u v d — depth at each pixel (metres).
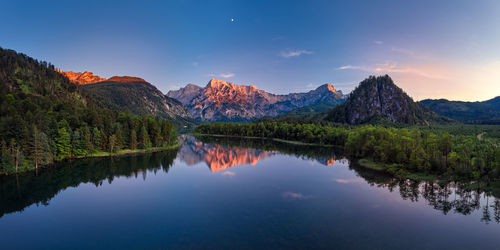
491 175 85.81
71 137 134.00
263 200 68.12
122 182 89.00
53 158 122.50
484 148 108.06
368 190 77.50
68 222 54.62
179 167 117.44
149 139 177.50
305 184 85.25
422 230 50.34
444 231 50.12
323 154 158.75
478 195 72.69
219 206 63.53
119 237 47.19
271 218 55.75
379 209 61.44
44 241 46.16
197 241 45.16
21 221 55.41
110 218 56.53
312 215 57.34
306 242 44.69
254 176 97.69
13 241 46.22
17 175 96.81
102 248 43.19
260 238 46.16
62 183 87.25
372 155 129.25
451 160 92.88
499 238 47.56
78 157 135.38
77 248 43.44
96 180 91.94
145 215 57.91
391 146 114.69
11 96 150.75
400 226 52.06
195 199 69.50
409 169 102.00
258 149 187.75
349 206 63.31
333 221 54.06
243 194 73.75
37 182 88.25
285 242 44.66
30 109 141.62
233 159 140.75
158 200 68.69
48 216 58.06
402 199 69.06
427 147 108.31
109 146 149.25
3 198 71.19
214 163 128.12
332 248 42.66
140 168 114.69
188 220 54.94
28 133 107.00
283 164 124.25
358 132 149.88
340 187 81.06
